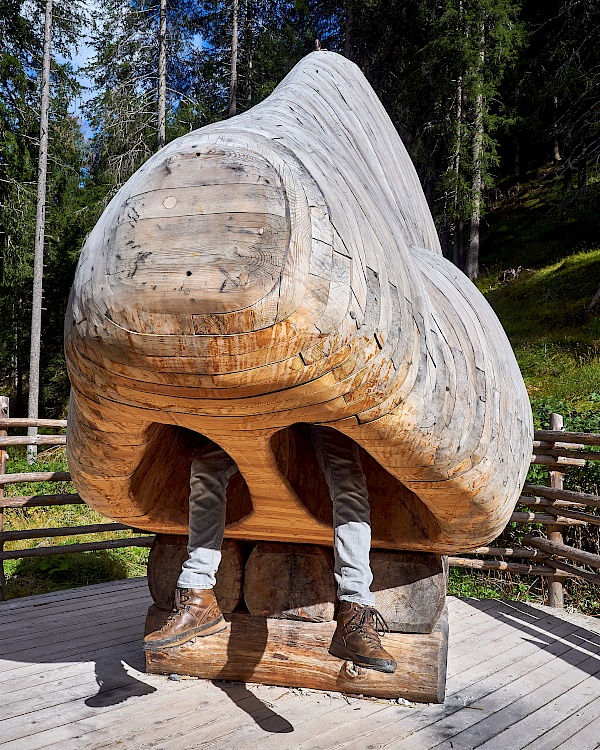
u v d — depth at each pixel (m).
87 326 1.66
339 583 2.62
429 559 3.18
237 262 1.52
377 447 2.09
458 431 2.23
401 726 2.96
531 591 5.94
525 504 5.23
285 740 2.80
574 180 25.52
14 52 20.75
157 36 21.02
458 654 3.93
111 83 21.17
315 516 2.80
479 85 20.66
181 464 3.17
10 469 13.42
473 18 20.83
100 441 2.23
